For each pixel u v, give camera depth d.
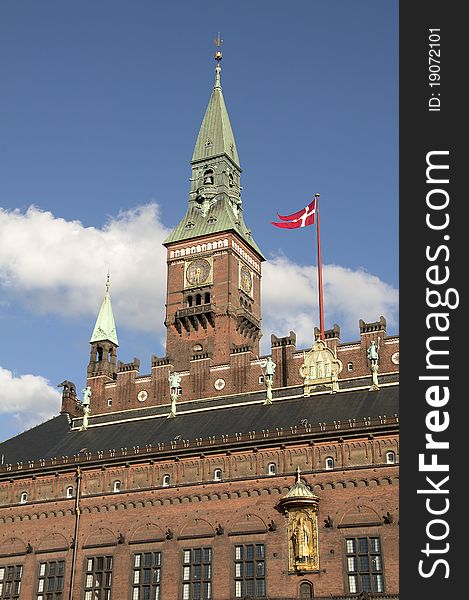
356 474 63.34
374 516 61.75
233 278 117.81
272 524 64.56
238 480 67.25
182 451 70.25
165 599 65.94
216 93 137.38
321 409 72.25
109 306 119.31
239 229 123.12
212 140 131.25
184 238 121.75
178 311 116.25
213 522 66.94
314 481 64.50
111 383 111.62
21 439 86.81
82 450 79.19
